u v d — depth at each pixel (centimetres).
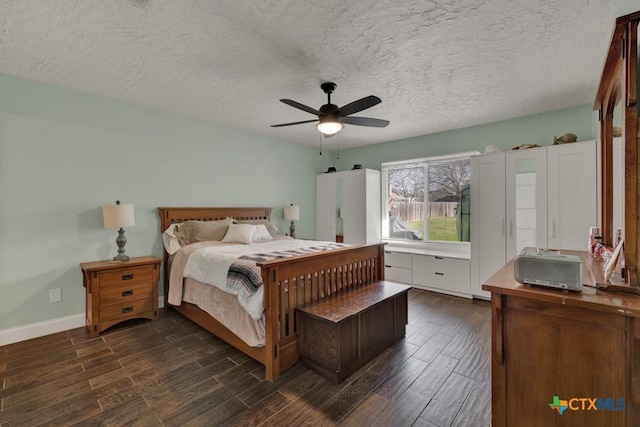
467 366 223
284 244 356
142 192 349
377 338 240
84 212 308
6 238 266
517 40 217
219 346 258
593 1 175
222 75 269
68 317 296
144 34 206
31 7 176
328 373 205
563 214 324
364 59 242
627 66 110
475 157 383
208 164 411
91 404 180
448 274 409
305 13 185
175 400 184
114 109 328
